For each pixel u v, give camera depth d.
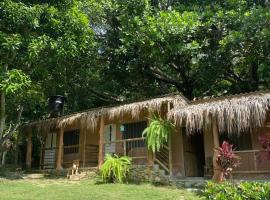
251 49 17.19
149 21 17.38
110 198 10.58
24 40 14.26
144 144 15.87
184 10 19.48
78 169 16.47
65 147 18.17
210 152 14.08
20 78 13.56
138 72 19.92
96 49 18.33
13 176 16.09
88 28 16.25
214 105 12.55
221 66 18.16
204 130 14.34
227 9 18.53
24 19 14.16
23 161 24.20
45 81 18.03
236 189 7.02
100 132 15.81
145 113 16.00
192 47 17.17
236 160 12.93
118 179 13.60
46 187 12.91
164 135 13.33
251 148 13.36
